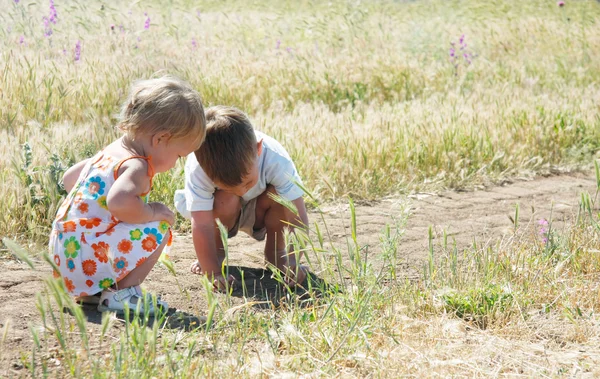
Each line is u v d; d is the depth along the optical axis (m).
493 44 13.91
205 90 8.26
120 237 3.16
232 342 2.95
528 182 6.69
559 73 11.62
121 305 3.18
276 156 3.73
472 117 7.51
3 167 4.87
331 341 2.96
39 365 2.69
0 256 4.03
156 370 2.56
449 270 3.94
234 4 20.64
